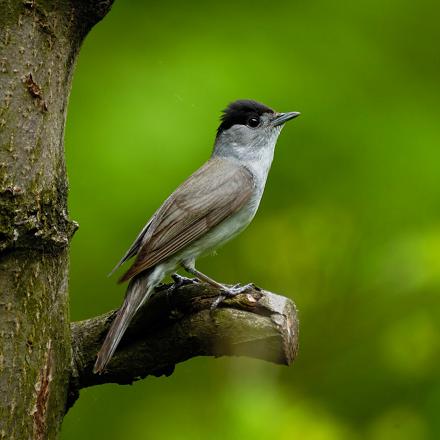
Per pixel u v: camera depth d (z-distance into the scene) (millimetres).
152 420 11180
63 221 6988
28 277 6777
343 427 10992
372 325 11641
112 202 10914
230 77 11562
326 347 11750
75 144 11016
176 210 9312
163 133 11094
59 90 7023
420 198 11758
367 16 12398
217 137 10727
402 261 11539
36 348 6805
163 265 9102
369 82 12102
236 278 12367
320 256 12148
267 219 12172
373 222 11914
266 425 10883
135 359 7613
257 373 11633
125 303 7785
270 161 10734
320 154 11844
